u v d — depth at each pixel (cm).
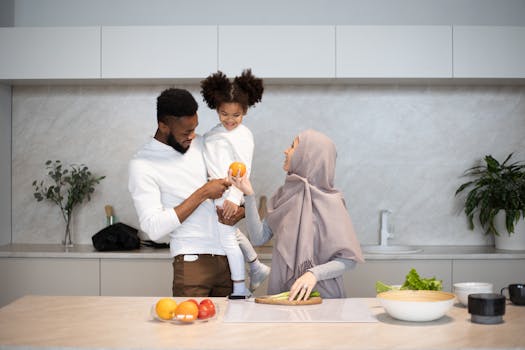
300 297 211
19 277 364
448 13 404
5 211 407
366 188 411
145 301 215
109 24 403
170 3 402
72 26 403
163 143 250
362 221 411
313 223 234
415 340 163
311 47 366
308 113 408
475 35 368
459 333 170
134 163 247
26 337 167
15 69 371
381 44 367
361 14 403
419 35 368
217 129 260
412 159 411
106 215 407
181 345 158
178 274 250
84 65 370
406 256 355
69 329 176
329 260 233
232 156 253
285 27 366
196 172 251
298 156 242
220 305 209
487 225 408
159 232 236
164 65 367
